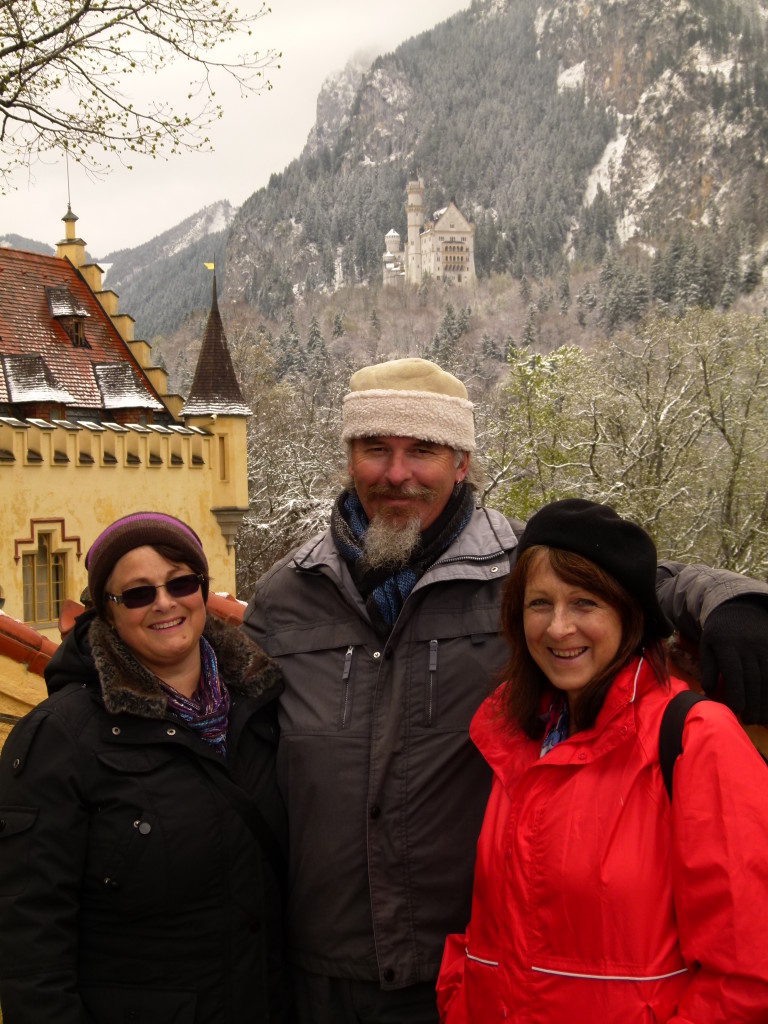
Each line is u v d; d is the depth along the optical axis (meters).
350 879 2.61
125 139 10.43
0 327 28.38
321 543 2.97
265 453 36.44
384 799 2.61
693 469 23.08
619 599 2.18
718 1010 1.84
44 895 2.36
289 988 2.71
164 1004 2.44
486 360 110.00
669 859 2.02
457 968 2.41
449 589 2.76
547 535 2.24
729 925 1.84
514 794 2.28
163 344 102.81
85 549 25.84
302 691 2.79
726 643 2.22
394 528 2.76
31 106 10.15
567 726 2.35
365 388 2.87
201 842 2.47
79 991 2.46
